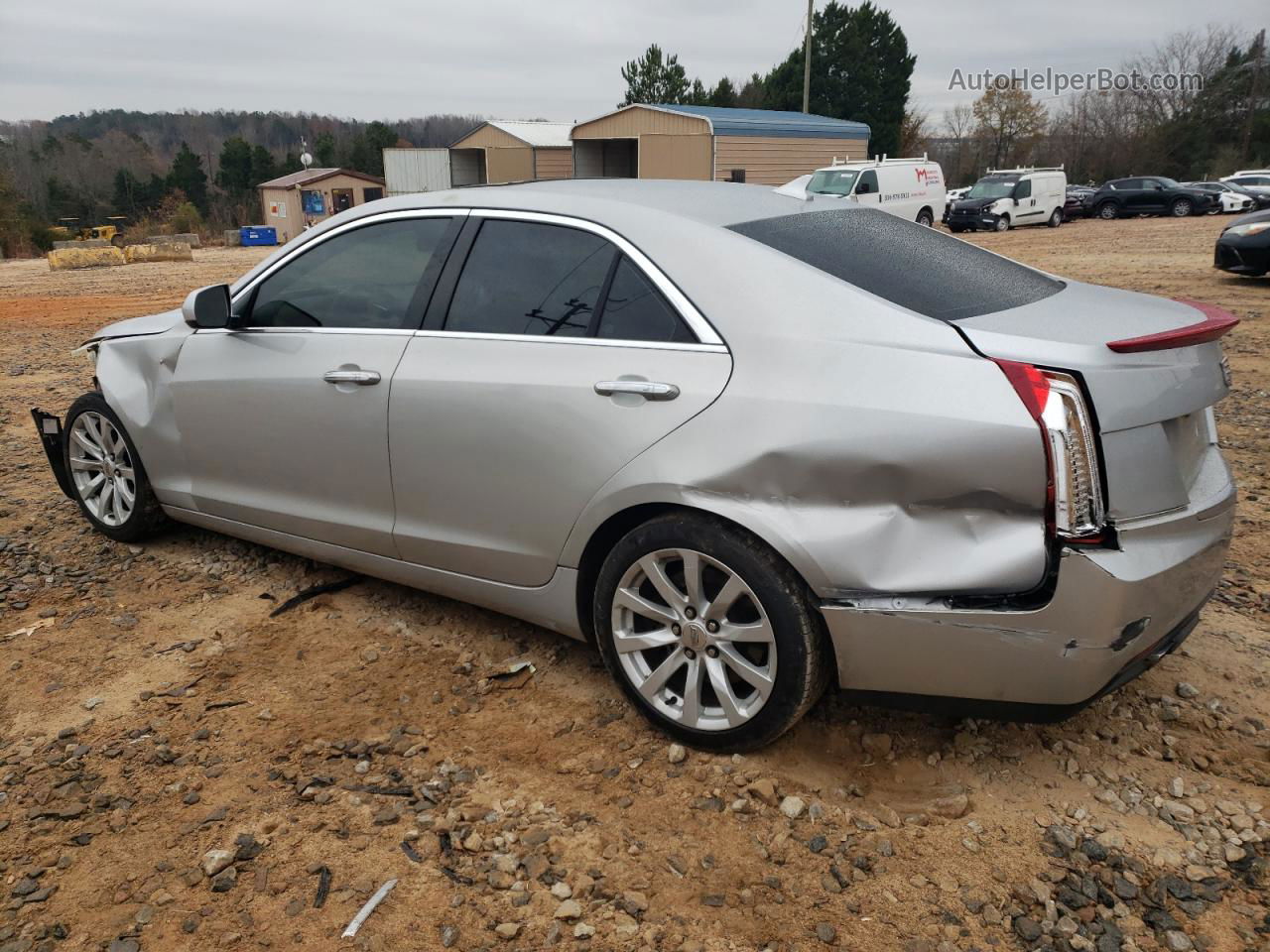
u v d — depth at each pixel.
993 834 2.61
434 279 3.41
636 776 2.86
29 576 4.32
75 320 14.20
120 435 4.48
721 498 2.67
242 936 2.28
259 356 3.84
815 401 2.56
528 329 3.14
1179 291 13.41
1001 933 2.28
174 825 2.66
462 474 3.25
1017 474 2.37
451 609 3.96
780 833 2.61
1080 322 2.64
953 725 3.10
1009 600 2.43
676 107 30.52
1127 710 3.17
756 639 2.72
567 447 2.97
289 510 3.88
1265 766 2.88
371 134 96.81
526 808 2.73
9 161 84.44
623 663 3.02
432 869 2.50
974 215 30.02
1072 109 70.56
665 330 2.86
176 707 3.26
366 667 3.52
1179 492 2.54
